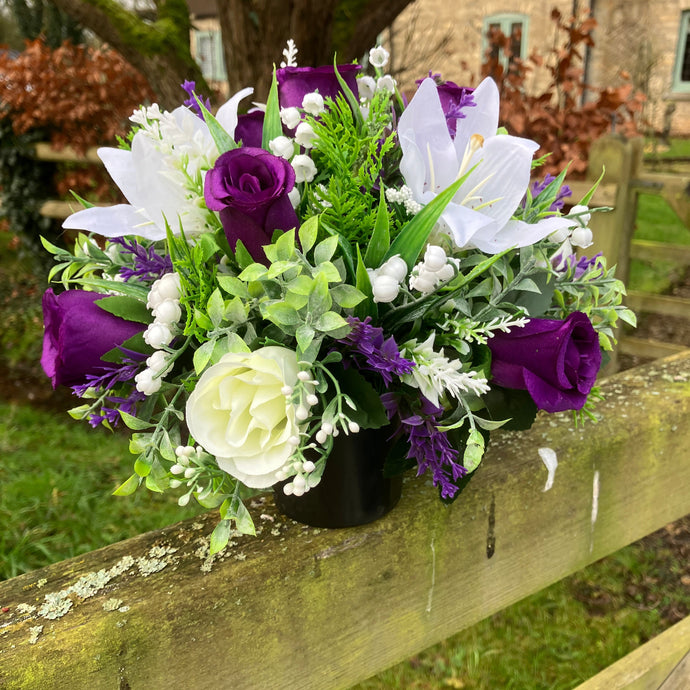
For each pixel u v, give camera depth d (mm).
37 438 3119
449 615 936
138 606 684
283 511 845
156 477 644
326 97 721
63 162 3705
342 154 666
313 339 611
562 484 1000
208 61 6676
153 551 781
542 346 660
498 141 710
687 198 2492
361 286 625
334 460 756
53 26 4242
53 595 704
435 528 870
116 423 712
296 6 1790
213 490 660
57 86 3416
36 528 2363
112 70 3500
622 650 2039
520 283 700
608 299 829
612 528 1107
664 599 2248
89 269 777
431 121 692
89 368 654
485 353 688
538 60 3104
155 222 686
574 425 1055
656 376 1231
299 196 678
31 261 3893
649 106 7227
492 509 922
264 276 577
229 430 603
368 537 809
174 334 633
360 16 1991
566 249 795
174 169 670
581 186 2584
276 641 767
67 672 641
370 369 685
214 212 688
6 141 3561
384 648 875
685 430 1140
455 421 710
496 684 1933
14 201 3666
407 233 649
